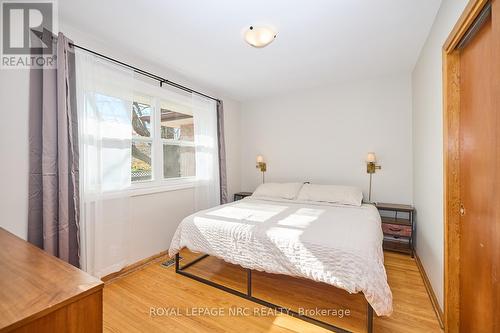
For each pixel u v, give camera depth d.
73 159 1.88
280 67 2.80
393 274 2.24
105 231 2.14
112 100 2.18
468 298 1.34
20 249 0.99
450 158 1.47
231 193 4.11
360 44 2.24
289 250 1.68
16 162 1.63
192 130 3.33
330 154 3.54
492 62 0.94
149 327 1.56
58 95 1.77
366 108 3.27
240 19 1.83
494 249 0.91
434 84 1.85
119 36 2.07
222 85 3.43
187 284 2.10
